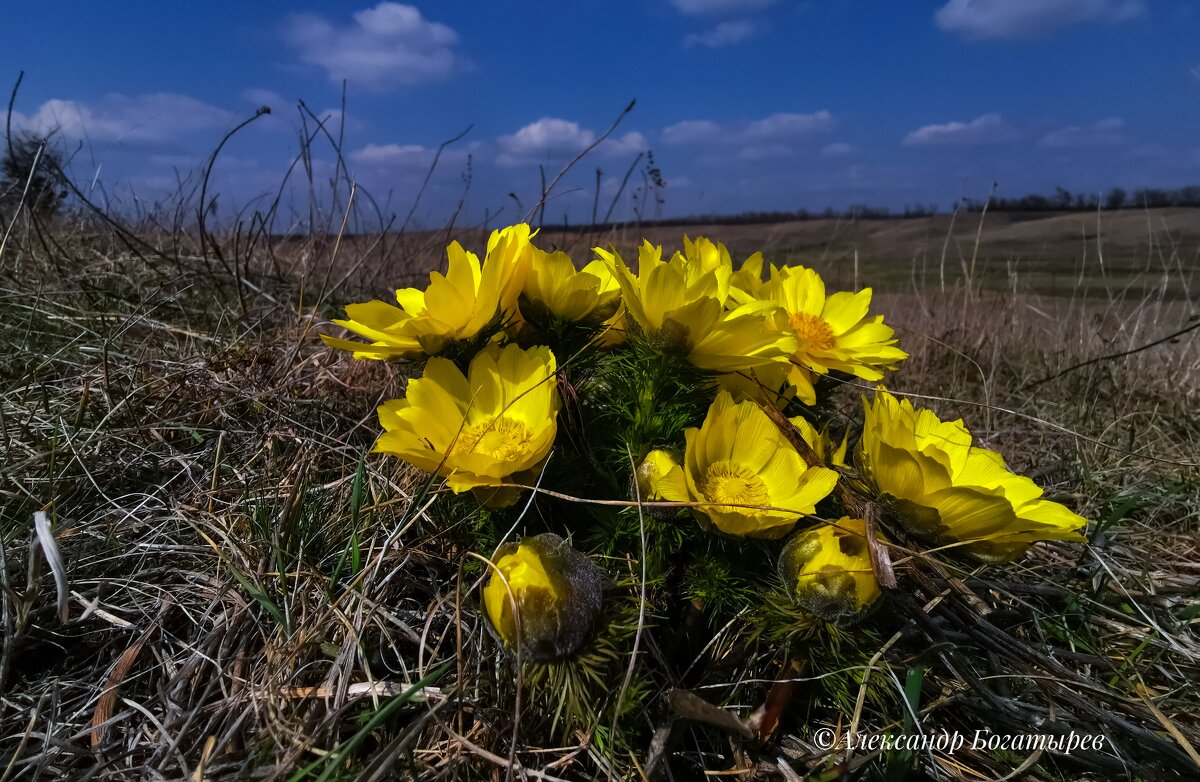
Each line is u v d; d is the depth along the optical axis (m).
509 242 0.24
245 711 0.21
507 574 0.20
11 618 0.24
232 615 0.26
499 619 0.20
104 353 0.36
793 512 0.21
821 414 0.33
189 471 0.32
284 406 0.38
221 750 0.21
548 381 0.24
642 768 0.21
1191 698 0.27
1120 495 0.40
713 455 0.24
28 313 0.45
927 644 0.26
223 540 0.28
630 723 0.22
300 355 0.44
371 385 0.42
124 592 0.27
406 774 0.20
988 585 0.30
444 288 0.23
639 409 0.26
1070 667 0.29
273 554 0.27
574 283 0.26
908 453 0.22
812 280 0.33
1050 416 0.51
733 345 0.24
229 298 0.54
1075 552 0.36
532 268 0.26
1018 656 0.26
